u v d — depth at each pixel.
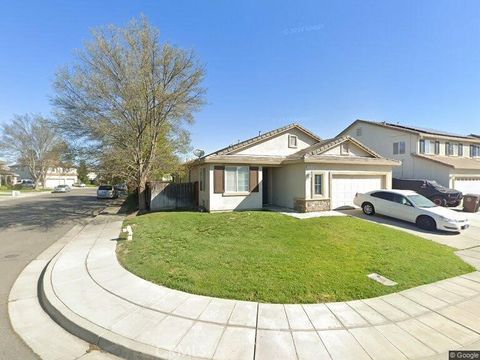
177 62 14.04
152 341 3.40
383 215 12.22
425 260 6.38
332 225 9.45
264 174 16.48
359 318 3.94
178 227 10.20
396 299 4.54
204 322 3.80
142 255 6.79
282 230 8.99
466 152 24.28
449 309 4.26
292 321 3.84
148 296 4.60
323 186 13.88
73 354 3.34
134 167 15.48
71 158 14.28
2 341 3.59
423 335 3.57
